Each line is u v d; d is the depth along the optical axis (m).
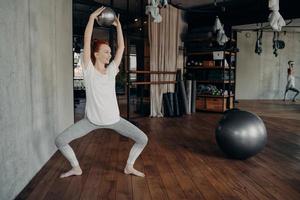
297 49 13.31
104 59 2.81
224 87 7.95
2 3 2.24
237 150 3.58
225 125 3.68
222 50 7.73
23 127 2.71
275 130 5.72
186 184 2.89
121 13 8.29
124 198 2.55
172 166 3.46
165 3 5.49
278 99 13.15
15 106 2.51
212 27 7.79
